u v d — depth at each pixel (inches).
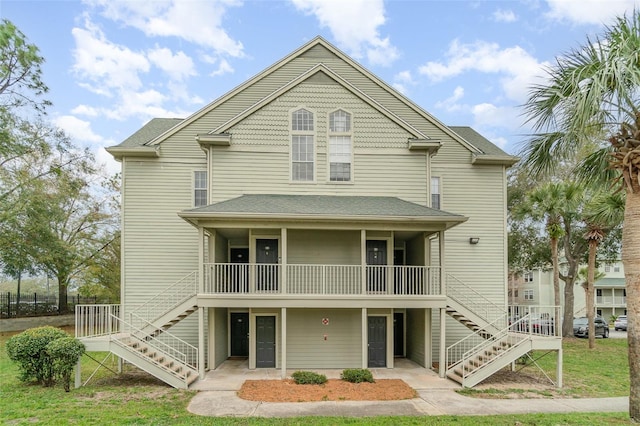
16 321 931.3
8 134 846.5
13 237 869.2
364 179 578.9
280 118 577.9
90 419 318.7
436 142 575.8
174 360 480.1
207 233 501.0
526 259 1077.1
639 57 279.7
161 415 335.9
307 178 573.9
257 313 542.3
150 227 587.2
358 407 366.6
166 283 579.5
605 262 1033.5
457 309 520.4
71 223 1063.0
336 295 488.1
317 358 545.3
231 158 569.0
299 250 559.2
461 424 315.0
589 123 312.0
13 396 390.6
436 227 500.4
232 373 502.6
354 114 584.4
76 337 439.2
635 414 312.8
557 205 705.0
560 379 457.1
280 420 323.6
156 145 597.9
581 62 310.0
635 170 308.5
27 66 844.0
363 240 496.7
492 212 631.2
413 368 540.1
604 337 1021.8
